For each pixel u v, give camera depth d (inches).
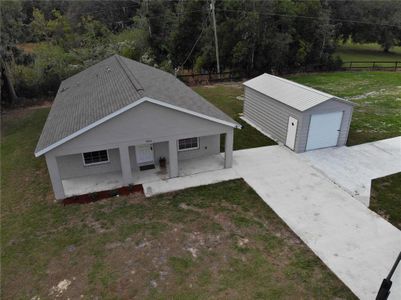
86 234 378.9
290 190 464.8
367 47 2255.2
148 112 440.8
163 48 1380.4
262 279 311.3
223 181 490.6
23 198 461.7
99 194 458.3
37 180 512.7
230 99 949.2
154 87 534.6
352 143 629.3
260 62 1280.8
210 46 1246.9
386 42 1943.9
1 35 863.7
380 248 350.0
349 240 362.3
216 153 582.6
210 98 962.1
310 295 293.1
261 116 701.9
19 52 1082.7
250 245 356.8
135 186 478.0
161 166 525.7
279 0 1273.4
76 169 503.2
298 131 571.2
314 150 598.9
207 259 337.4
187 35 1291.8
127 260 338.0
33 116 845.2
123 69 629.3
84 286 307.3
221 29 1227.9
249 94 745.0
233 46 1247.5
